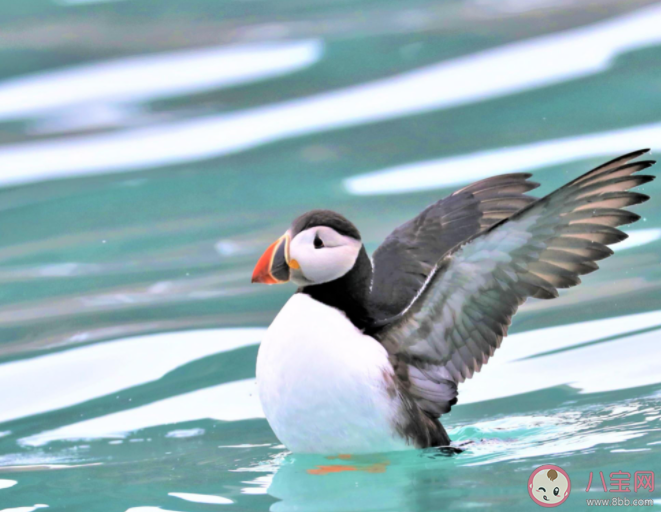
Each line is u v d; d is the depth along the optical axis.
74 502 6.87
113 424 8.63
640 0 19.56
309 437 7.16
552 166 13.73
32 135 17.09
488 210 8.66
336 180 14.64
